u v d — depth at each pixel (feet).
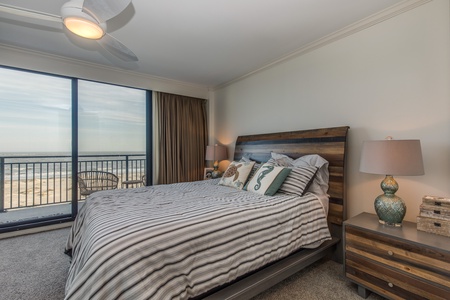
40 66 9.50
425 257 4.41
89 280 3.19
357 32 7.31
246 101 12.08
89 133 11.28
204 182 9.95
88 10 4.91
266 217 5.32
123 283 3.22
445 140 5.57
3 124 9.77
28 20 7.03
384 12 6.50
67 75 10.14
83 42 8.51
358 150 7.28
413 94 6.10
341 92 7.76
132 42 8.42
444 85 5.59
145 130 13.01
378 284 5.10
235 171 8.83
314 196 6.89
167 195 6.98
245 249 4.72
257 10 6.49
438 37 5.69
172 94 13.33
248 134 11.91
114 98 11.99
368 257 5.30
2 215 11.48
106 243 3.51
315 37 8.06
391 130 6.53
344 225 5.80
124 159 13.44
